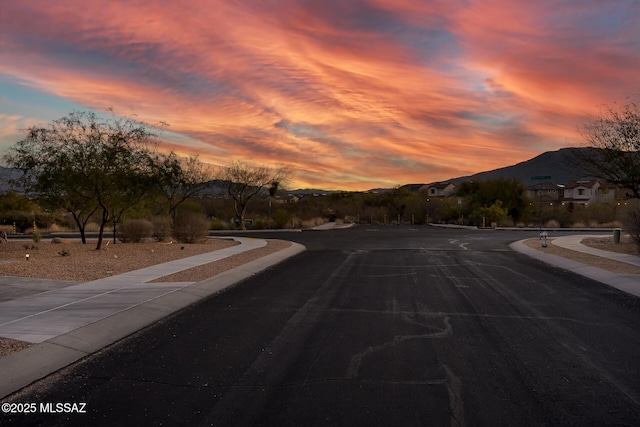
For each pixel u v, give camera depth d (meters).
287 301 11.58
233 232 42.75
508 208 55.12
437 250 24.89
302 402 5.64
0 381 6.27
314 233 41.25
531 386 6.14
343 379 6.37
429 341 8.12
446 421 5.15
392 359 7.18
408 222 67.81
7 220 42.16
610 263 18.14
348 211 70.38
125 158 23.66
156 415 5.35
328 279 15.02
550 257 20.66
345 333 8.63
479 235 37.72
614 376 6.52
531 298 11.93
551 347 7.82
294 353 7.50
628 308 10.81
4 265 16.67
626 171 23.75
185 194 38.41
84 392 6.03
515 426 5.06
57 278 14.23
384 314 10.13
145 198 25.81
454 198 69.12
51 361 7.09
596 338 8.36
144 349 7.80
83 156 22.64
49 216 43.72
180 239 28.27
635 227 21.69
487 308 10.73
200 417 5.29
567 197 82.19
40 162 22.36
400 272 16.56
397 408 5.46
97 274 15.09
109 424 5.16
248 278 15.40
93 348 7.84
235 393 5.94
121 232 27.78
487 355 7.39
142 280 14.02
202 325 9.34
